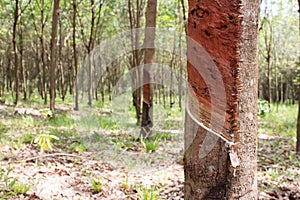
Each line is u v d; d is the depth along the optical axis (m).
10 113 11.57
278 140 8.23
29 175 4.30
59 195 3.69
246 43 1.60
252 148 1.72
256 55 1.66
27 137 6.66
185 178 1.83
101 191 3.92
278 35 23.59
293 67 25.94
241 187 1.71
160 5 14.97
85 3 16.11
